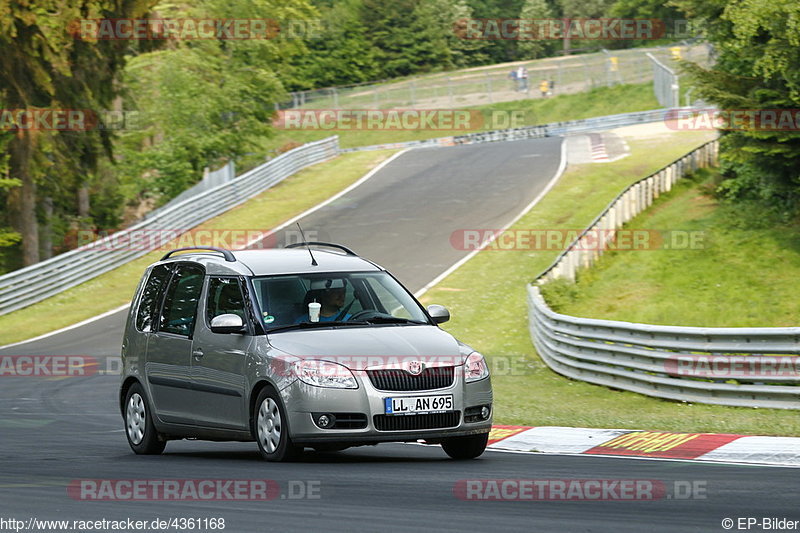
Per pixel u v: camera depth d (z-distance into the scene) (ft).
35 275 299.17
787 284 254.88
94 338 252.01
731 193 330.34
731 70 294.87
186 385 96.99
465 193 398.62
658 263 280.72
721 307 244.63
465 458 91.40
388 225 358.84
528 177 415.44
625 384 158.51
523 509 61.00
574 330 175.32
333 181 446.19
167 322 101.96
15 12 309.83
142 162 516.73
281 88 575.79
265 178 434.71
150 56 520.01
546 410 134.72
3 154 355.97
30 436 123.03
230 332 90.22
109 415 149.48
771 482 71.61
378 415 84.02
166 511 62.28
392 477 76.23
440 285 284.61
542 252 311.27
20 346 245.24
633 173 407.85
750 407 134.62
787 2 249.96
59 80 344.28
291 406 84.48
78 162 373.40
